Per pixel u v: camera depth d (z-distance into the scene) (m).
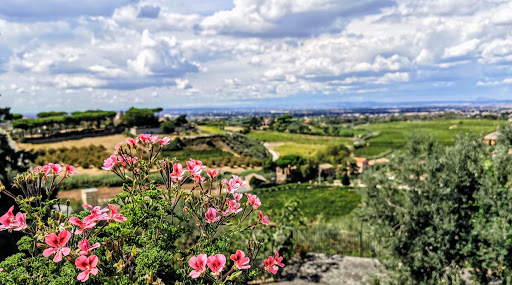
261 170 71.62
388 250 9.28
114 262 2.42
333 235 15.73
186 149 89.94
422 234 8.64
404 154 9.94
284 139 137.75
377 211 9.62
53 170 2.62
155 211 2.66
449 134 104.62
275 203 44.50
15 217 2.42
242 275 2.76
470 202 8.42
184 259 2.86
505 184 8.02
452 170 8.64
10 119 14.21
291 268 12.95
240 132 150.38
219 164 78.06
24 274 2.21
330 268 12.98
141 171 2.84
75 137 88.25
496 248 7.00
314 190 53.88
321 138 141.50
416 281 8.70
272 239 12.88
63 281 2.10
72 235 2.33
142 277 2.34
